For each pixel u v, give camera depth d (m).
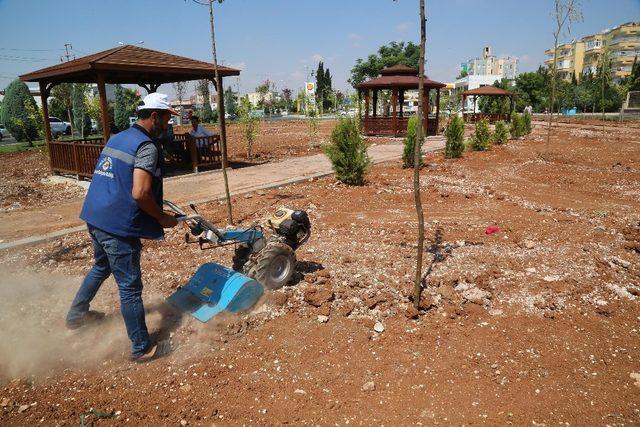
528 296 5.07
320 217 8.45
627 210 8.91
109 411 3.32
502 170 13.92
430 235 7.27
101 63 11.04
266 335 4.28
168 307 4.78
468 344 4.15
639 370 3.79
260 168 14.80
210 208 9.20
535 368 3.81
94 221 3.78
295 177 12.68
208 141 14.35
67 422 3.22
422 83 4.25
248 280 4.52
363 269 5.77
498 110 50.34
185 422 3.22
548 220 8.16
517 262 6.07
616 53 91.25
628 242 6.88
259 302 4.74
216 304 4.45
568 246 6.73
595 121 41.69
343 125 11.48
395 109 26.39
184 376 3.72
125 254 3.81
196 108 70.56
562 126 34.91
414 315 4.56
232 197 10.19
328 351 4.05
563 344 4.16
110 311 4.79
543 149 19.58
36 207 9.95
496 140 21.66
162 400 3.45
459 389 3.55
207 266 4.83
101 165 3.87
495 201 9.74
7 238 7.45
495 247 6.68
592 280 5.53
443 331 4.36
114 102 39.94
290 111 88.06
